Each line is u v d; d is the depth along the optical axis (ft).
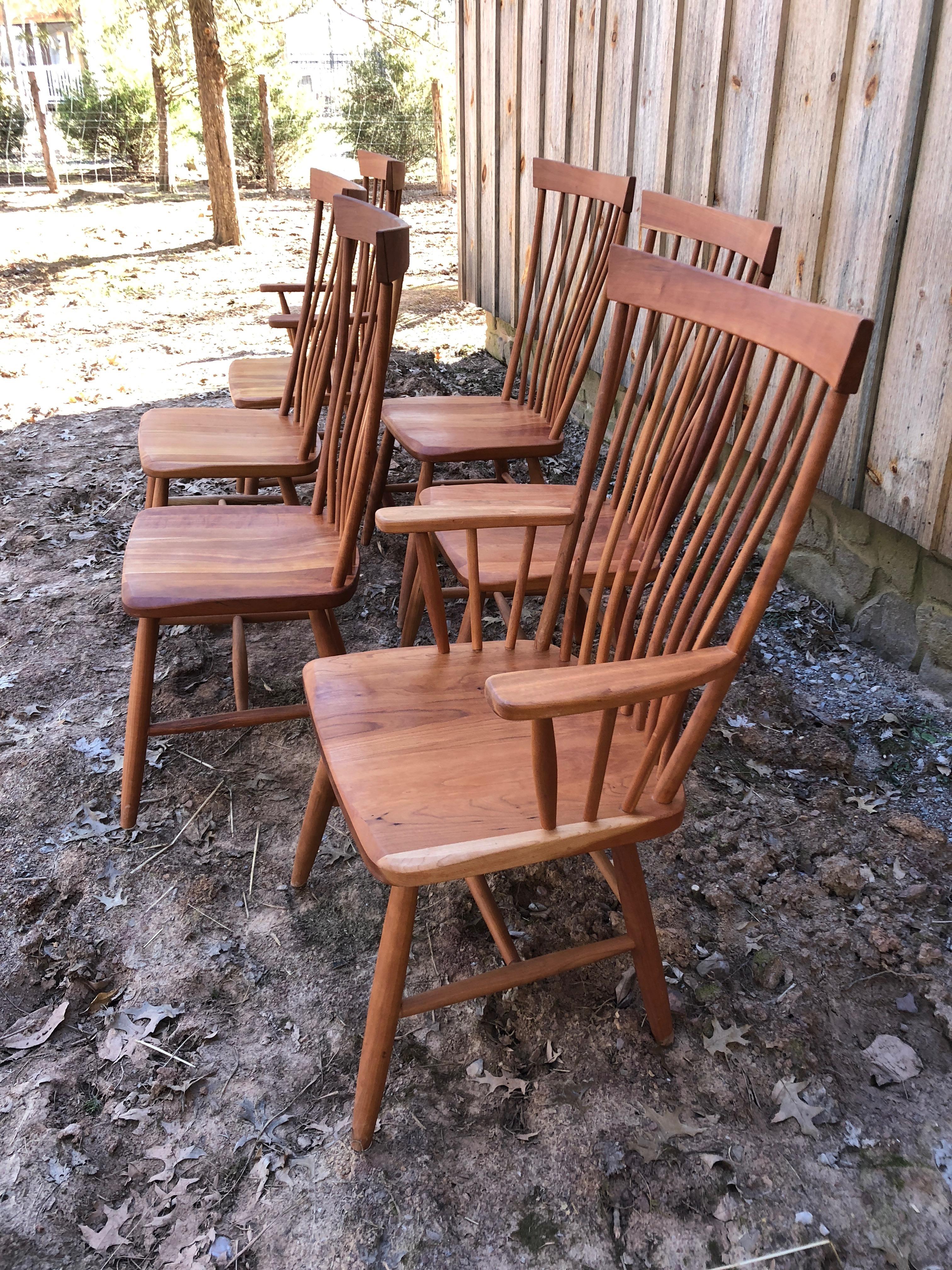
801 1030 4.80
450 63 36.81
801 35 6.91
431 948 5.33
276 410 8.95
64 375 14.89
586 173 7.22
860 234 6.73
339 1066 4.71
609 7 9.25
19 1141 4.35
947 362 6.24
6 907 5.55
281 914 5.57
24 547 9.61
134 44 38.22
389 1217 4.06
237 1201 4.13
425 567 4.90
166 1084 4.59
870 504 7.19
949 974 5.07
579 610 6.82
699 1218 4.04
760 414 8.42
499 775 4.15
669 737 4.28
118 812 6.28
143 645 5.63
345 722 4.47
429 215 29.30
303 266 23.06
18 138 38.88
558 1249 3.94
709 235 5.30
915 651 7.39
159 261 23.39
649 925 4.50
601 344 11.35
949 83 5.81
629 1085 4.58
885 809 6.18
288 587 5.55
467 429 7.65
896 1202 4.08
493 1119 4.44
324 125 39.27
